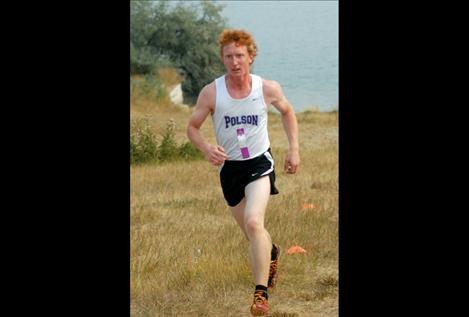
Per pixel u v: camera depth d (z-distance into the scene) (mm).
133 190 21922
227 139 10922
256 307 10258
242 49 10664
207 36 64500
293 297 12000
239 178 11031
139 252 13969
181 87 64375
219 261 13078
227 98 10781
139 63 61000
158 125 40219
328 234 14953
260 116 10938
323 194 19516
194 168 26500
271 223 15773
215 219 17312
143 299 11945
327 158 26797
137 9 64062
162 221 17109
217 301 11852
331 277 12484
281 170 24359
